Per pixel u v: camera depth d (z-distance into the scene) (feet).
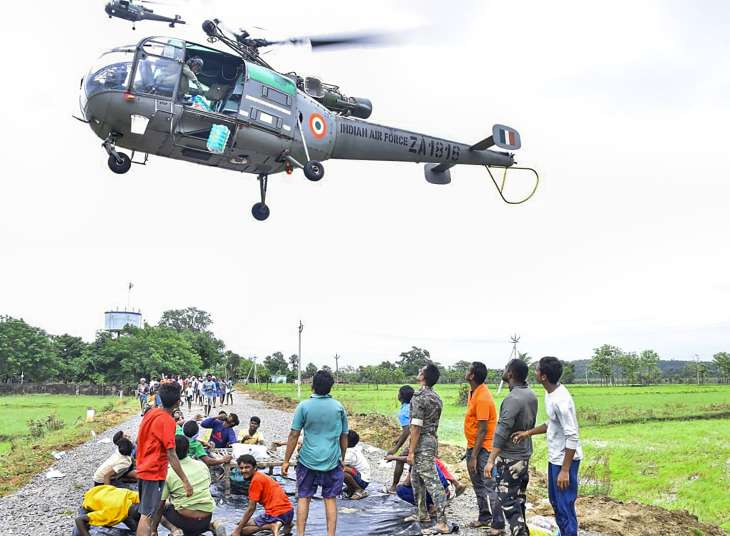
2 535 23.91
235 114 39.34
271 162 43.29
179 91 37.99
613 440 74.28
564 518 19.60
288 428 64.90
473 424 23.82
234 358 348.79
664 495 43.21
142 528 19.35
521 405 21.36
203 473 21.91
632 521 26.63
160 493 19.80
